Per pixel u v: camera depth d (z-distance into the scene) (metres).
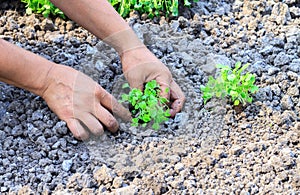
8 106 1.53
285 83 1.57
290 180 1.41
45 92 1.49
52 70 1.48
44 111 1.51
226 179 1.42
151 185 1.40
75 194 1.40
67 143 1.48
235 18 1.73
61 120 1.49
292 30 1.68
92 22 1.53
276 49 1.64
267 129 1.50
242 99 1.53
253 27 1.69
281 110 1.54
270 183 1.41
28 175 1.43
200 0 1.75
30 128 1.49
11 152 1.47
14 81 1.46
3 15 1.70
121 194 1.39
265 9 1.73
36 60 1.47
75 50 1.63
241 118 1.52
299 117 1.53
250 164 1.44
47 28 1.67
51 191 1.41
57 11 1.67
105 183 1.42
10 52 1.43
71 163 1.45
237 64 1.53
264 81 1.58
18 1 1.71
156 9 1.69
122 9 1.67
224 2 1.75
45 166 1.45
